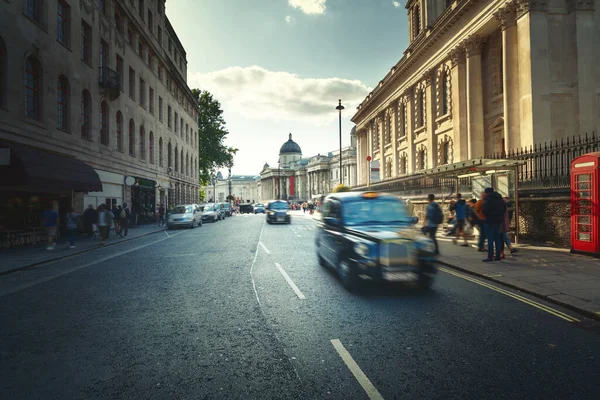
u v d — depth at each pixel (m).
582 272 7.55
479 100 21.39
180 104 42.00
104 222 15.44
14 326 4.93
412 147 31.39
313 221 31.75
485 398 2.94
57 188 14.36
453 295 6.16
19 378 3.41
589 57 15.80
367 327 4.63
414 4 34.94
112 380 3.35
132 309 5.65
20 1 14.29
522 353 3.81
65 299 6.37
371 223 7.12
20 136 14.17
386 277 6.04
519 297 6.01
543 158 11.68
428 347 3.98
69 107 17.89
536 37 15.91
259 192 154.38
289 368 3.53
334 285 6.96
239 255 11.33
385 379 3.28
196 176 51.12
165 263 10.09
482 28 20.17
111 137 22.72
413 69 30.27
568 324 4.71
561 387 3.10
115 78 22.16
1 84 13.44
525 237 11.99
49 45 16.20
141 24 28.17
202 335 4.47
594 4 15.89
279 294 6.37
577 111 15.74
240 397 3.01
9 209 14.55
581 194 9.52
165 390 3.15
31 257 11.45
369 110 44.81
